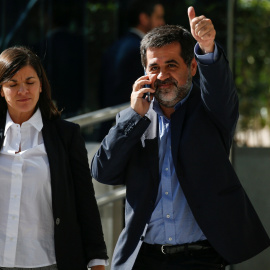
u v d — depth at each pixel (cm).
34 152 1202
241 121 2802
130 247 1223
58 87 2614
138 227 1218
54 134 1226
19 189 1184
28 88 1193
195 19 1128
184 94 1209
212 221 1188
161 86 1197
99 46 2730
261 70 2772
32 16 2450
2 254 1174
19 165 1187
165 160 1217
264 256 1986
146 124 1192
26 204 1185
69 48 2659
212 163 1192
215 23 1970
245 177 2055
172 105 1208
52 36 2608
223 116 1179
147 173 1216
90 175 1247
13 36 2345
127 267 1219
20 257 1179
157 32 1205
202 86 1165
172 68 1192
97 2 2739
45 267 1194
